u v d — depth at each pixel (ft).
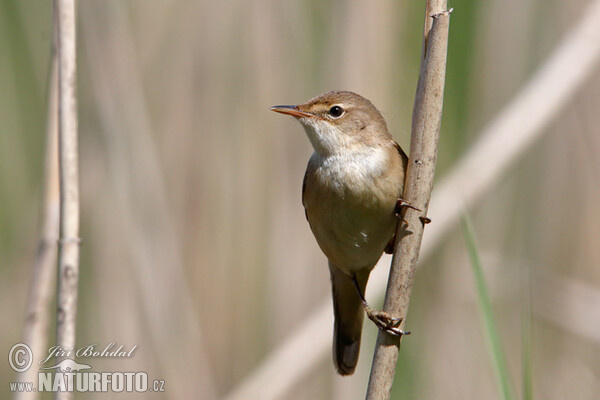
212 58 31.86
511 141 26.22
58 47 19.03
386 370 17.57
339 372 23.41
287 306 30.96
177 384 28.68
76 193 18.94
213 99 31.83
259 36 31.50
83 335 29.43
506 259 31.60
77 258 18.85
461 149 30.01
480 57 30.37
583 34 26.55
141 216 29.17
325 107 22.22
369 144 21.62
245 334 31.12
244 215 31.65
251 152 31.65
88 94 29.81
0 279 31.63
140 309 29.12
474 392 29.99
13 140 31.76
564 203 33.06
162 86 31.65
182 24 31.83
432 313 30.68
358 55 29.81
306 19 30.94
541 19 31.78
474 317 30.63
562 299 31.07
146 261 28.91
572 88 26.17
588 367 32.07
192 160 31.83
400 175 21.26
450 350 30.42
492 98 30.76
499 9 31.01
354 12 29.94
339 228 21.77
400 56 30.04
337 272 23.35
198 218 31.63
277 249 31.35
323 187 21.83
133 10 31.30
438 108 17.49
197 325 29.55
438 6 17.70
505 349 31.12
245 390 25.46
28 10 31.78
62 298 18.61
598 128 32.37
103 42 29.35
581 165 33.04
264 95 31.48
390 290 17.72
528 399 18.37
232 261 31.53
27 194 31.76
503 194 32.58
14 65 31.73
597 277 33.94
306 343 25.93
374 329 29.04
